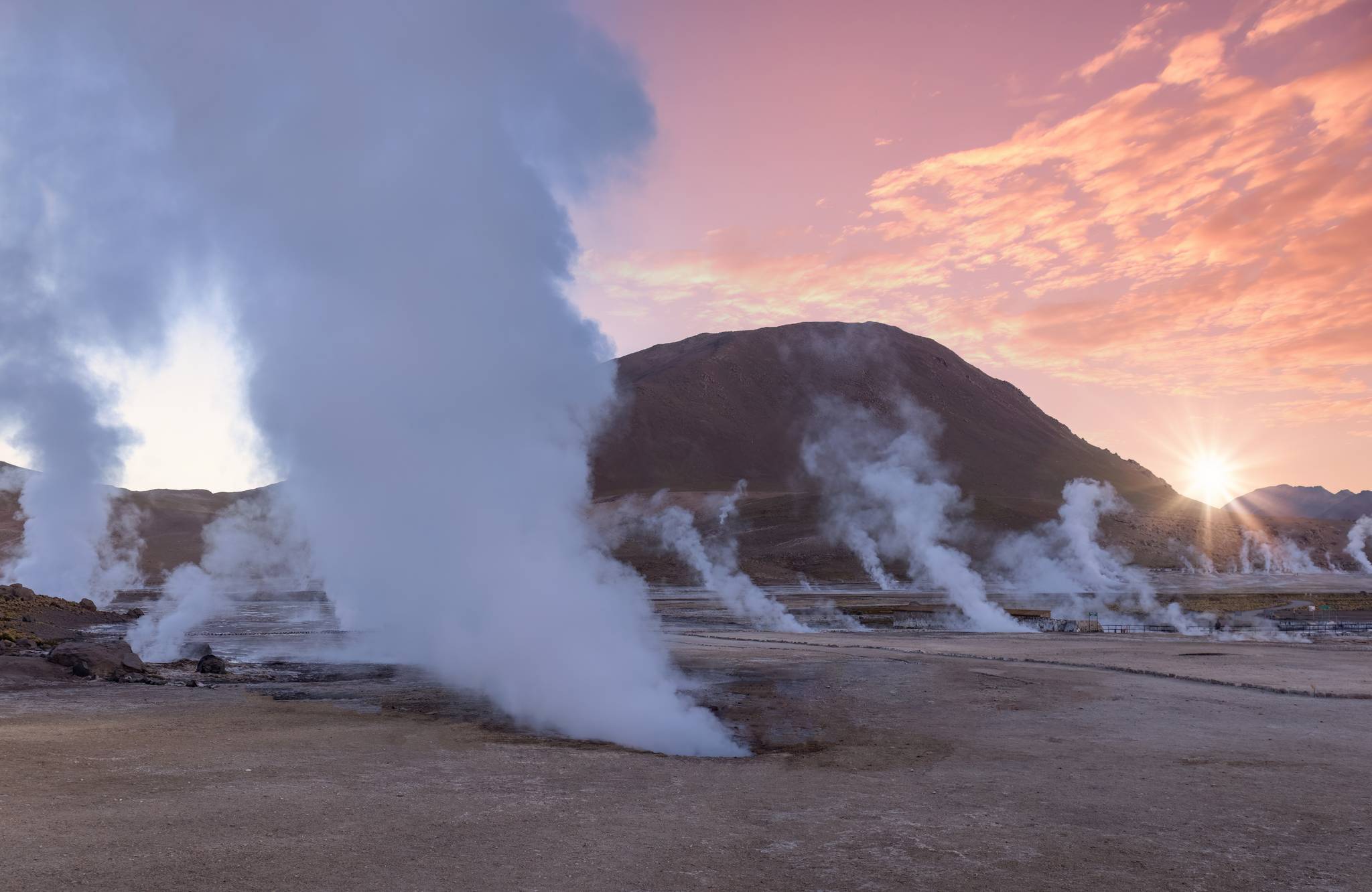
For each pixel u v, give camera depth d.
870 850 11.18
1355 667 34.69
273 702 24.56
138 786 13.61
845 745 19.28
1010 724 21.92
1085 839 11.76
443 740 19.11
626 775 15.70
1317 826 12.49
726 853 10.97
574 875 9.99
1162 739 19.78
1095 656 40.00
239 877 9.49
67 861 9.84
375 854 10.49
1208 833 12.09
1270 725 21.59
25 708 22.22
